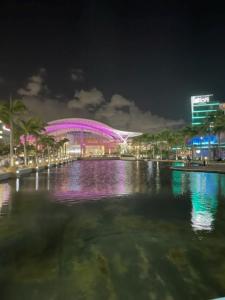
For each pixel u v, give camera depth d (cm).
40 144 10369
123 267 993
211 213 1766
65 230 1423
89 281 899
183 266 995
